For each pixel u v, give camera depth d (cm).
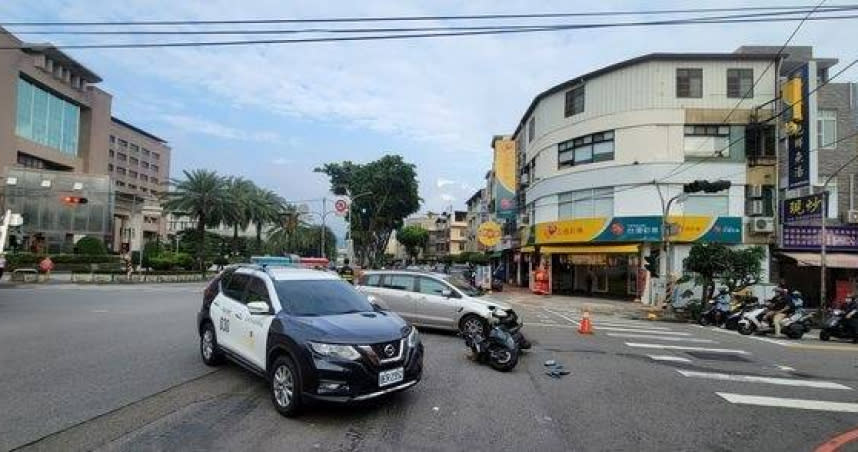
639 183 2842
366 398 658
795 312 1702
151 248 5462
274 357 712
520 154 4216
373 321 726
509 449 595
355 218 6041
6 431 600
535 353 1188
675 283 2370
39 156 6531
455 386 858
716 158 2781
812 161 2455
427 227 11806
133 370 884
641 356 1200
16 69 6078
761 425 720
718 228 2739
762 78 2788
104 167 7881
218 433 611
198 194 4647
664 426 697
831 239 2670
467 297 1342
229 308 863
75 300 2100
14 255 3725
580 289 3250
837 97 2680
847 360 1266
